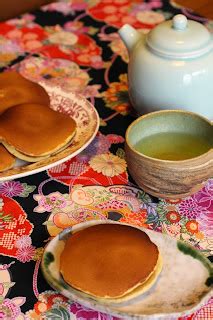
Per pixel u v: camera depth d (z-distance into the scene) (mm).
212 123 655
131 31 763
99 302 531
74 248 564
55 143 688
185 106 725
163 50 706
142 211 665
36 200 682
